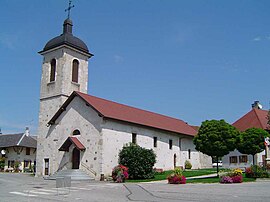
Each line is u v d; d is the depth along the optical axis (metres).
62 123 36.47
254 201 14.56
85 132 33.88
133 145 33.41
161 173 36.75
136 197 16.98
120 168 29.80
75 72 40.41
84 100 34.19
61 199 16.50
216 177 27.67
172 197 16.69
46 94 39.75
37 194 18.97
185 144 47.34
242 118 49.09
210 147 26.64
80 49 40.78
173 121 49.62
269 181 25.05
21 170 57.28
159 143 41.22
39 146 38.59
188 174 34.59
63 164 35.09
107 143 32.62
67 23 41.22
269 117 36.03
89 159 32.72
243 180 25.25
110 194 18.64
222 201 14.78
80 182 28.95
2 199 16.58
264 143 33.28
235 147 27.08
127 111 39.34
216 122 27.23
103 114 32.31
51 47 40.03
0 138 62.53
